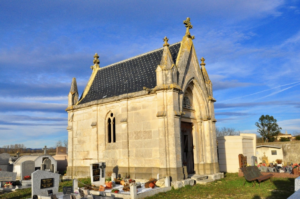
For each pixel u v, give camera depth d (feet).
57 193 54.29
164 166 60.29
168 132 61.52
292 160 126.93
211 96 81.35
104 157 75.61
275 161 110.63
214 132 79.10
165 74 63.87
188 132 75.15
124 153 70.08
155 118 65.16
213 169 75.46
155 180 57.93
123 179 63.62
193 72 74.79
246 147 94.73
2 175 67.92
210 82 82.07
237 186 60.08
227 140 92.07
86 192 49.24
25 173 74.54
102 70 93.56
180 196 50.49
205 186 60.49
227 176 78.38
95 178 62.80
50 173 53.57
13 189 66.08
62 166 109.19
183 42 72.90
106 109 77.51
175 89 63.16
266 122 211.20
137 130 68.49
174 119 61.72
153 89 65.00
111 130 75.77
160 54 77.25
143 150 66.64
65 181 76.33
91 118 81.66
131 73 80.23
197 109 77.56
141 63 80.18
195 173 73.72
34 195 50.26
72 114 88.07
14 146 325.42
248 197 48.83
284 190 54.44
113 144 74.28
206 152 76.38
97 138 78.59
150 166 64.75
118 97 73.31
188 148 74.38
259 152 115.03
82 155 82.99
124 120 70.79
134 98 70.18
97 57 98.12
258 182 63.93
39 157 90.02
